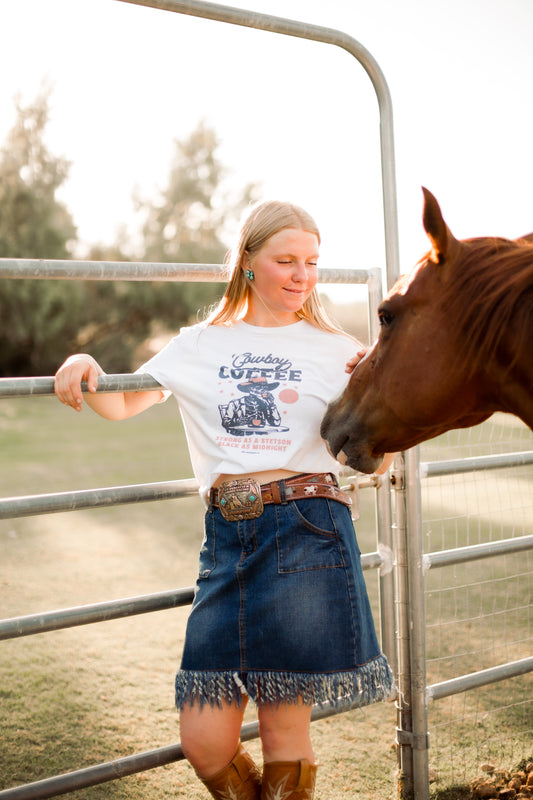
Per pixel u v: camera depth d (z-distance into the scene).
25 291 21.42
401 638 2.21
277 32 1.98
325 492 1.65
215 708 1.57
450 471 2.29
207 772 1.60
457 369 1.43
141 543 5.21
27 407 16.22
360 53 2.10
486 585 3.94
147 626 3.65
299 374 1.74
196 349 1.80
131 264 1.88
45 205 22.62
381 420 1.54
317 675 1.54
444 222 1.37
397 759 2.25
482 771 2.33
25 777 2.21
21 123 22.30
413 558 2.19
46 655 3.22
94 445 10.51
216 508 1.68
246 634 1.57
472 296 1.40
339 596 1.58
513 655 3.12
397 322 1.48
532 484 5.18
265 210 1.73
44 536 5.42
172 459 9.06
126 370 24.00
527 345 1.34
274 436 1.67
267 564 1.58
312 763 1.59
